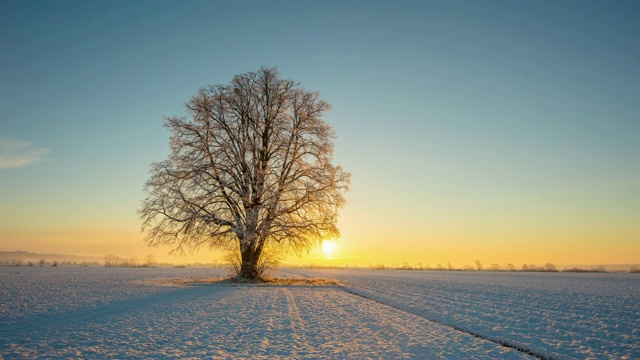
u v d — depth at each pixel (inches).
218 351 432.8
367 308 802.2
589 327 612.7
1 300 860.6
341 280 1916.8
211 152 1301.7
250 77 1382.9
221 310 741.3
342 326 594.9
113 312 700.0
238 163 1321.4
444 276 2733.8
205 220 1258.0
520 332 569.3
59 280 1587.1
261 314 703.1
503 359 412.2
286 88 1390.3
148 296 959.0
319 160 1378.0
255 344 470.0
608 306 887.1
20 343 451.2
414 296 1080.8
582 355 443.2
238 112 1369.3
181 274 2325.3
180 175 1288.1
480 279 2260.1
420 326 600.7
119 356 404.2
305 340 495.8
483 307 844.6
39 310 716.7
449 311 775.1
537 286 1601.9
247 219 1259.8
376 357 416.5
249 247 1341.0
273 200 1279.5
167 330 544.1
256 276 1373.0
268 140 1379.2
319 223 1328.7
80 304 802.8
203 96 1348.4
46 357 393.7
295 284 1357.0
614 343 502.0
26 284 1336.1
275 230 1298.0
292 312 733.3
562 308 844.0
